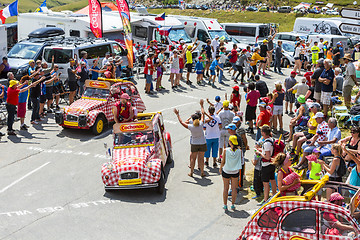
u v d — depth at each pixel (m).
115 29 27.38
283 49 30.30
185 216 10.01
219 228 9.45
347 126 15.05
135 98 16.77
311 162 10.28
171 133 15.91
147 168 10.83
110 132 15.88
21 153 13.73
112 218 9.88
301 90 17.17
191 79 24.77
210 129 12.67
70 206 10.46
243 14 98.81
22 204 10.55
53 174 12.29
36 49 22.38
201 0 121.00
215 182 11.95
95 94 16.17
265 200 10.16
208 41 24.44
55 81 17.81
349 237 6.58
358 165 9.10
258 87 16.47
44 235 9.12
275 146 9.98
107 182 10.79
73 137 15.30
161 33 27.64
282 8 94.81
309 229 6.87
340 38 31.22
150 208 10.40
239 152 10.05
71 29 27.05
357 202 6.61
